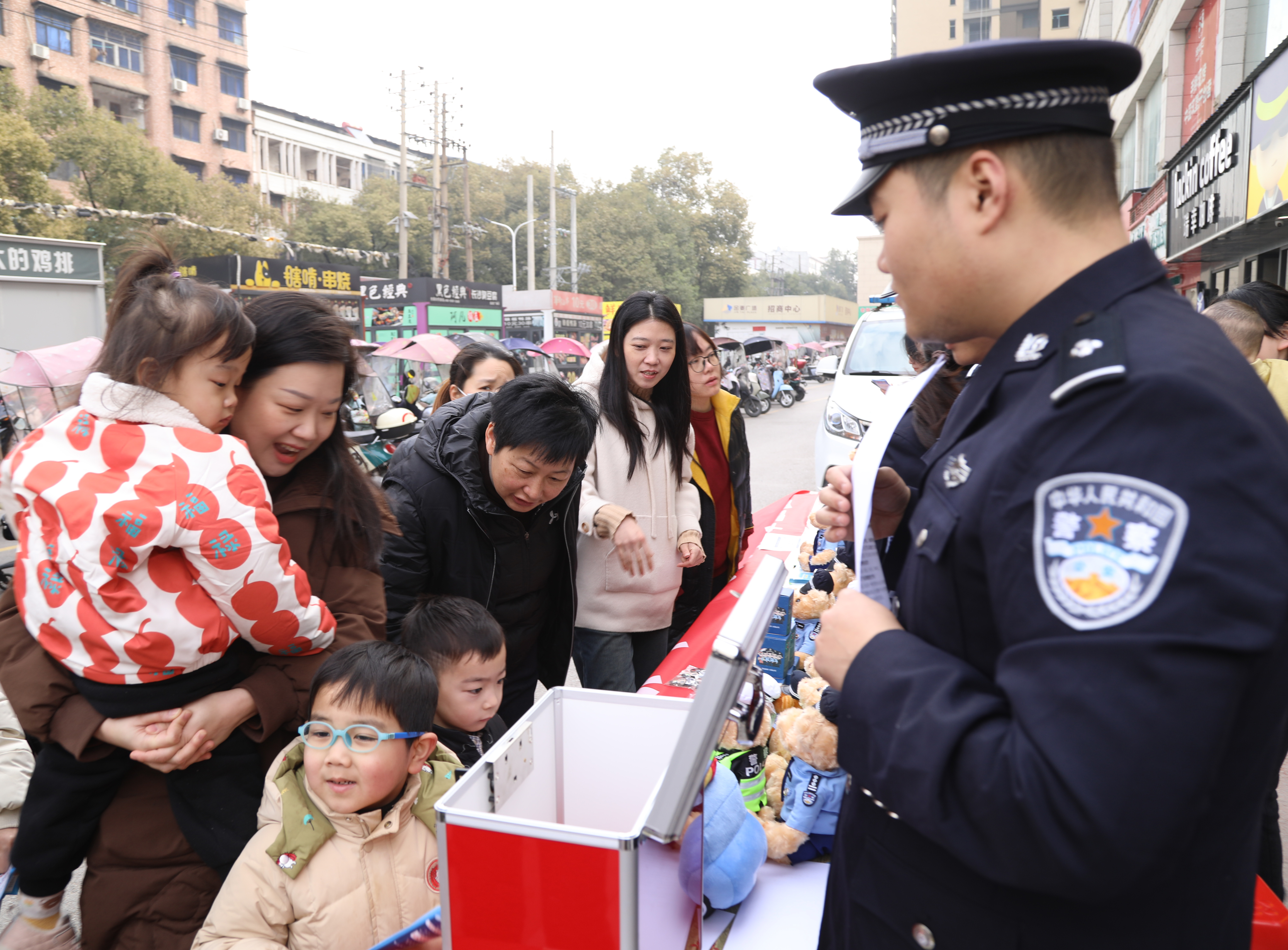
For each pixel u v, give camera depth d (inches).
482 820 35.3
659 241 1856.5
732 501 116.6
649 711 48.3
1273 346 99.3
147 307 48.9
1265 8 318.3
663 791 32.9
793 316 2075.5
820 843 60.0
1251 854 30.0
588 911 34.5
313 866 51.0
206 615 49.6
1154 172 475.2
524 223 1592.0
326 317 57.2
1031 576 25.9
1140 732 22.6
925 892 31.6
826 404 244.1
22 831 51.9
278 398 55.6
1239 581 22.6
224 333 49.8
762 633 34.5
